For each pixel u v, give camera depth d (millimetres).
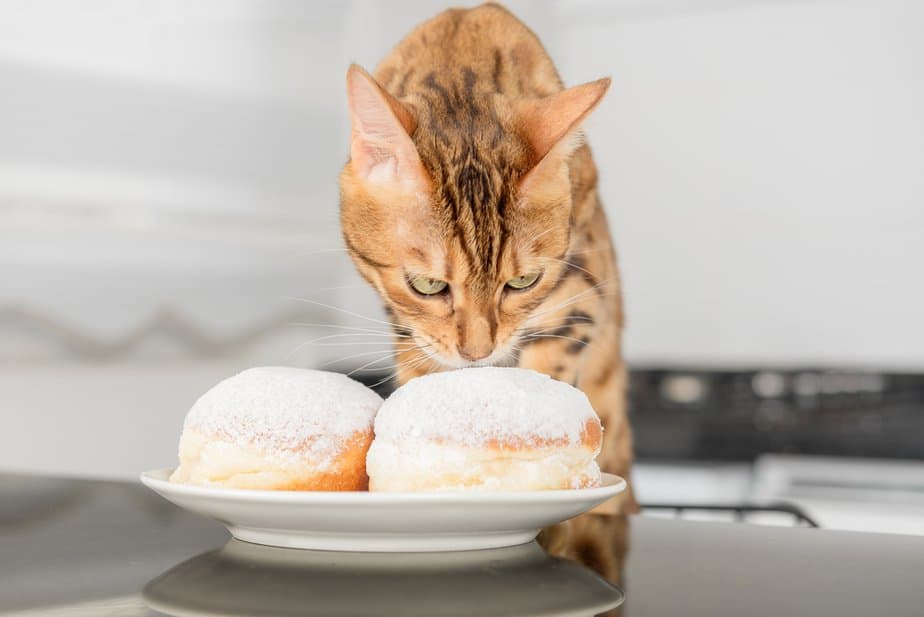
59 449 2068
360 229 1071
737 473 2170
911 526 2020
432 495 601
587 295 1142
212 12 2230
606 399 1239
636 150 2281
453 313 1073
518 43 1181
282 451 649
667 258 2287
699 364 2271
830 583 595
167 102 2191
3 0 1943
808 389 2180
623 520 739
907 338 2146
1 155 1971
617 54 2273
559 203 1053
